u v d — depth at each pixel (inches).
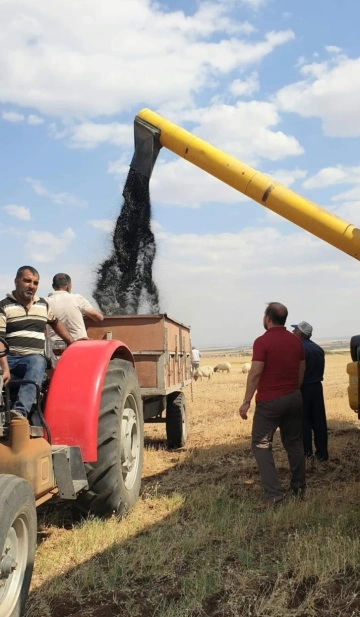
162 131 257.9
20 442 154.2
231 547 177.0
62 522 211.5
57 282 254.4
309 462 305.7
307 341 310.7
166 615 136.2
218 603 143.9
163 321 300.0
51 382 197.2
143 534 192.9
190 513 215.3
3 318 189.2
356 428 408.2
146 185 307.3
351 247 214.2
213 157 241.8
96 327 303.6
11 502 130.8
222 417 514.0
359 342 309.7
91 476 199.0
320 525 194.9
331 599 143.2
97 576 158.6
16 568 137.6
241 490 249.1
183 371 380.8
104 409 202.2
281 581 151.8
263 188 229.5
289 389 235.3
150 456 337.4
